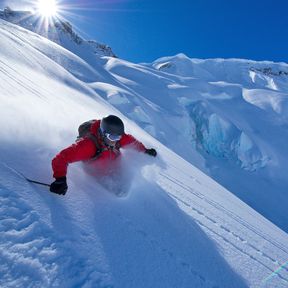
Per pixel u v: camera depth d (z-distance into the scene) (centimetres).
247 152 3778
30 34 2900
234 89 6162
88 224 159
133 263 148
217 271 191
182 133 3597
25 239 121
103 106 1200
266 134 4372
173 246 188
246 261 234
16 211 135
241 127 4369
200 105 3984
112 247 151
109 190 215
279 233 502
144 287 137
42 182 176
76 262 125
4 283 100
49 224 138
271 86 10781
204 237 234
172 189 332
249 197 3216
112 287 124
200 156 3547
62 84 1155
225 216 357
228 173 3516
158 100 3966
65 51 3108
